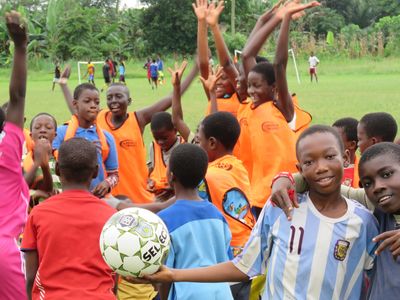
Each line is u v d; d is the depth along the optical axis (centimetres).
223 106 676
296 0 580
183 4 5347
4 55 4591
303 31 5747
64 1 4853
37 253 386
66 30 4647
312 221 304
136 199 650
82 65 4544
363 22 6881
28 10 5262
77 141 399
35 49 4616
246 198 467
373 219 306
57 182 569
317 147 297
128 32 5434
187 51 5412
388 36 4872
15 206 432
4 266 414
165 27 5338
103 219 384
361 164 303
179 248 386
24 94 447
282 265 304
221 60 672
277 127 575
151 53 5412
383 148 300
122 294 515
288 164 571
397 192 293
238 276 320
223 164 473
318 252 299
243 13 5541
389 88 2684
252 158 593
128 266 319
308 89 2794
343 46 4656
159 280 322
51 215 381
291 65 4459
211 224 396
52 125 590
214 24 664
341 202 307
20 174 440
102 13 5584
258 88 589
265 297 313
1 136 428
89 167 393
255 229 319
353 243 300
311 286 299
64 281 373
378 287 294
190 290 387
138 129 658
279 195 305
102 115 661
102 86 3591
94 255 378
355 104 2025
